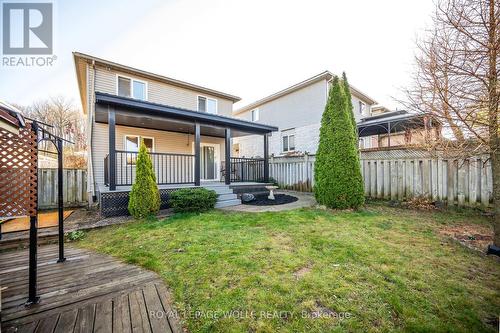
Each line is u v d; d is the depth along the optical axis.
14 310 2.00
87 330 1.75
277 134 15.52
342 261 2.76
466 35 3.08
